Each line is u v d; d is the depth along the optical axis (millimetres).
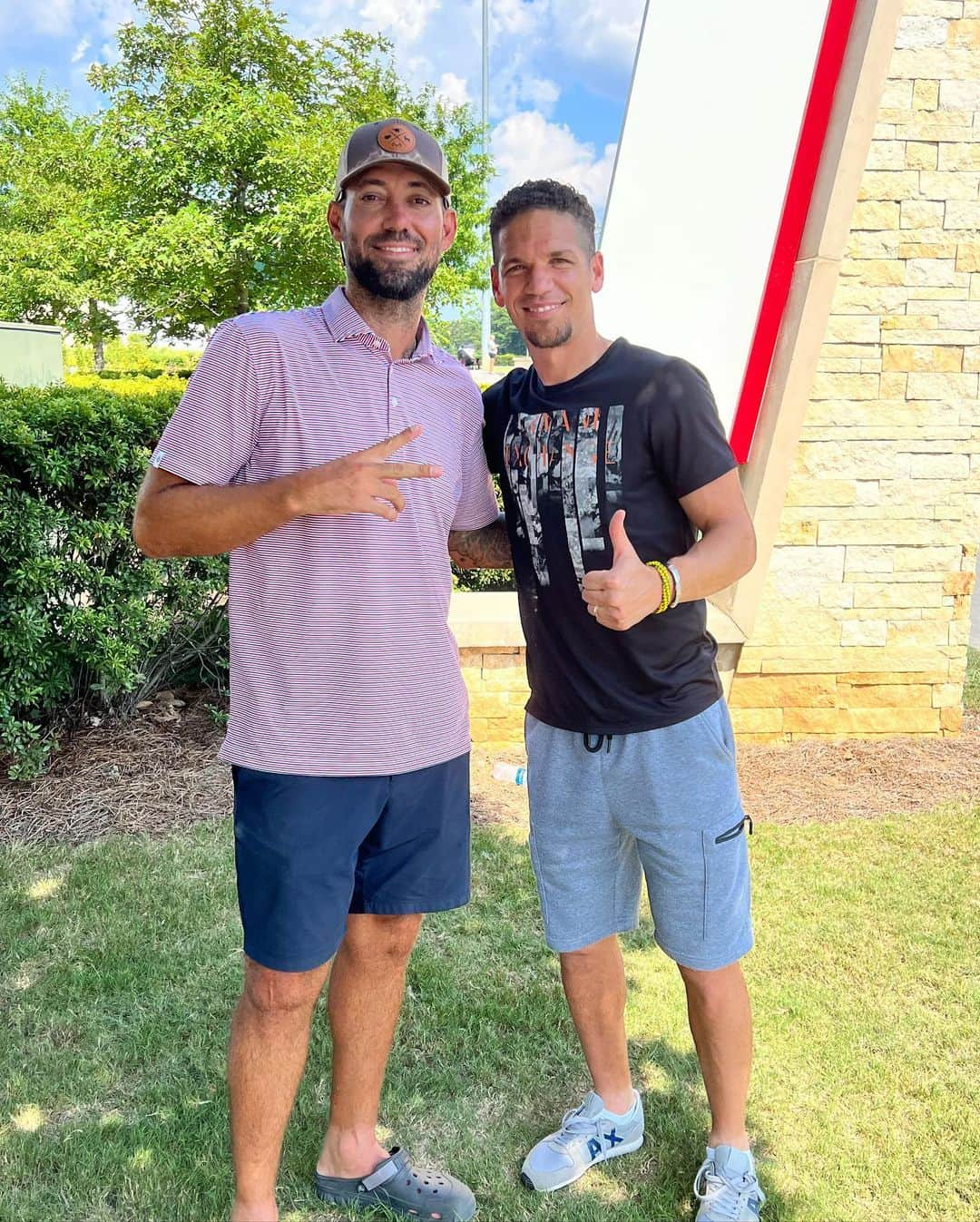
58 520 4129
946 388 4668
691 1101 2469
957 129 4453
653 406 1912
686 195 5703
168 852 3723
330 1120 2172
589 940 2197
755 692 4852
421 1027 2738
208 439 1848
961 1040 2668
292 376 1857
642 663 1986
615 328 6676
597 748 2074
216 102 11234
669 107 6234
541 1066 2602
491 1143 2346
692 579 1833
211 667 5082
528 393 2115
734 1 5359
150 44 11992
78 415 4188
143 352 31141
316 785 1890
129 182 12188
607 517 1973
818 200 4238
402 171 1880
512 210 1935
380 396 1922
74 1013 2760
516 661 4750
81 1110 2412
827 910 3320
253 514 1737
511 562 2416
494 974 2986
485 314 22484
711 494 1932
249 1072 1894
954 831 3902
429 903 2078
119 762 4430
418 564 1962
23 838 3818
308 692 1892
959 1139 2322
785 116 4535
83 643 4406
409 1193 2123
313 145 10977
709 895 2061
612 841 2170
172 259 11195
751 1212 2057
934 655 4879
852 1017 2760
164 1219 2098
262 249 11492
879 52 4059
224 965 3002
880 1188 2182
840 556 4766
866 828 3934
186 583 4723
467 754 2137
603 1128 2271
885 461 4703
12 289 15766
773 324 4461
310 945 1877
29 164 18031
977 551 4867
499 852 3791
